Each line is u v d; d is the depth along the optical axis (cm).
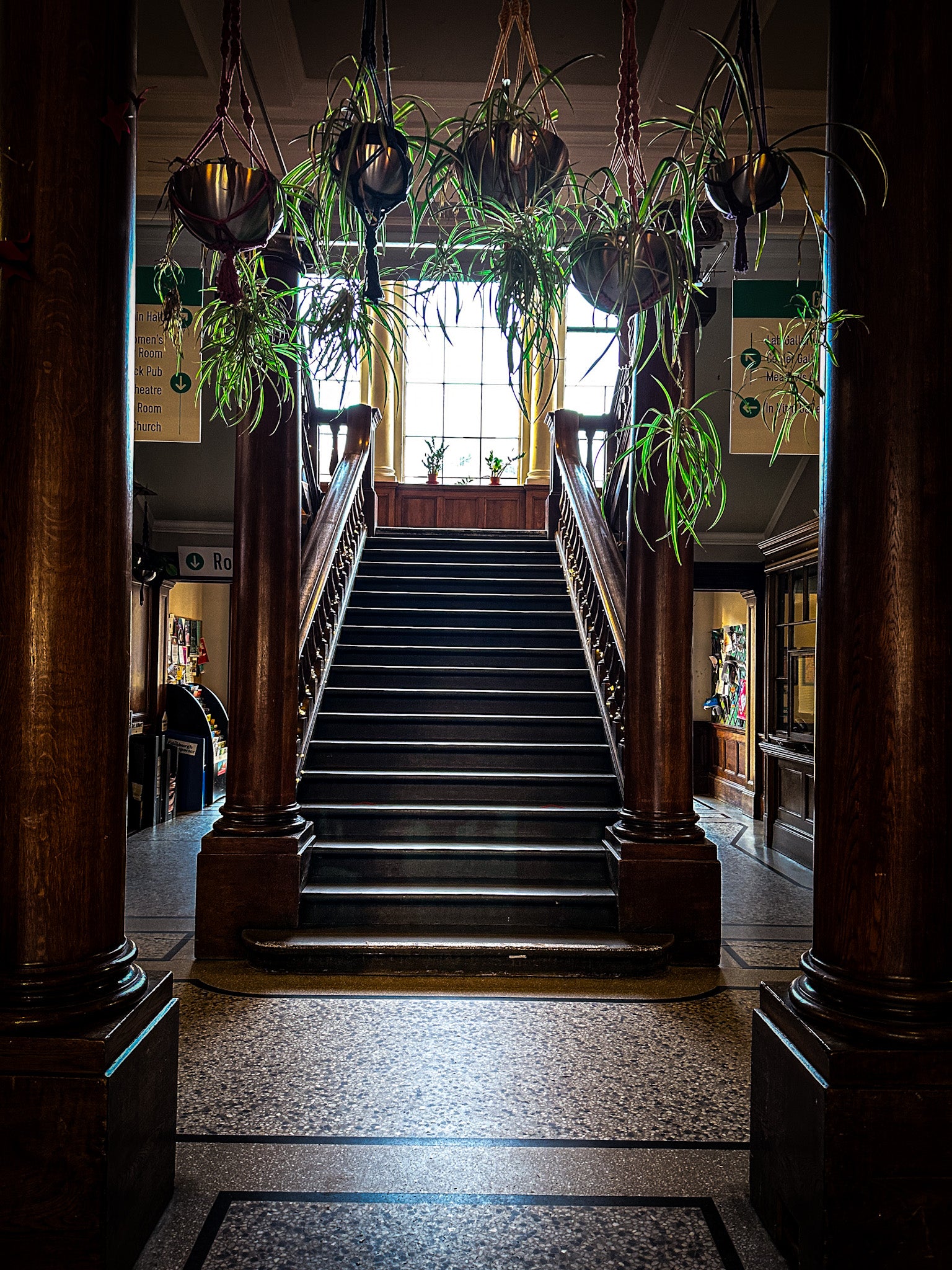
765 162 225
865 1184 207
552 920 489
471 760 608
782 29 461
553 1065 342
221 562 1024
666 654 492
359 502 922
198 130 539
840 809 231
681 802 492
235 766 491
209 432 917
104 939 226
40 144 215
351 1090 319
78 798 219
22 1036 207
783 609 833
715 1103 312
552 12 464
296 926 476
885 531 223
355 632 738
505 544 924
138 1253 224
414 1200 250
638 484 495
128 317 233
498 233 241
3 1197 203
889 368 224
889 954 221
